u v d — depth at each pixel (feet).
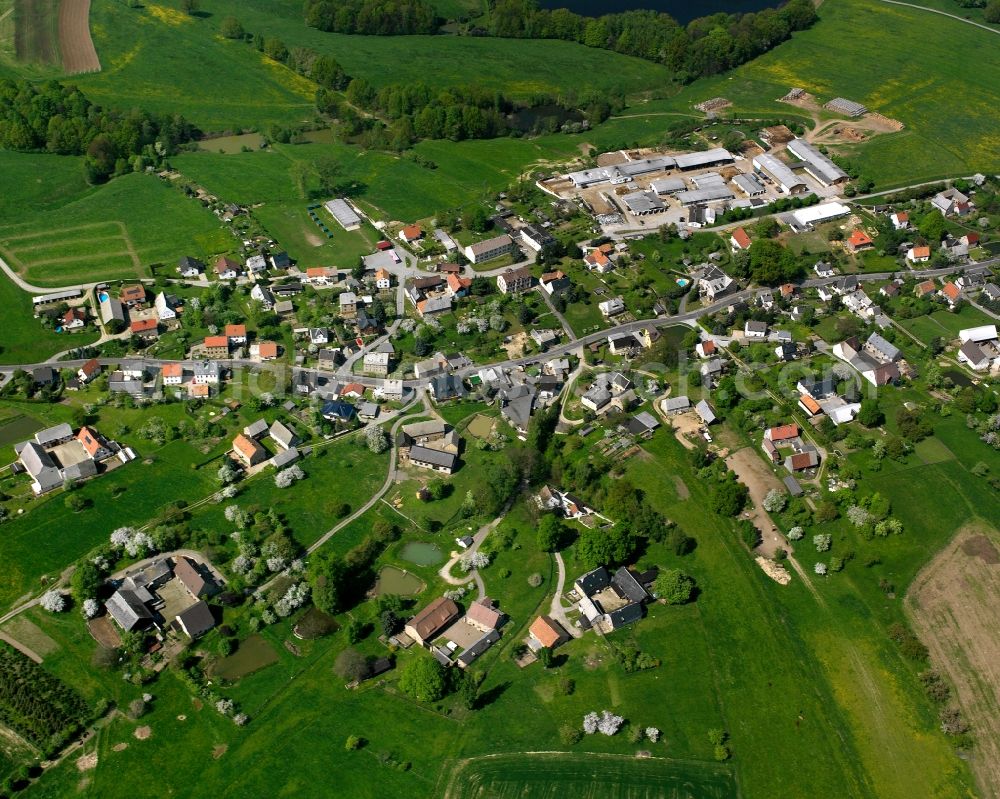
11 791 586.45
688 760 620.90
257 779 600.80
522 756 618.85
